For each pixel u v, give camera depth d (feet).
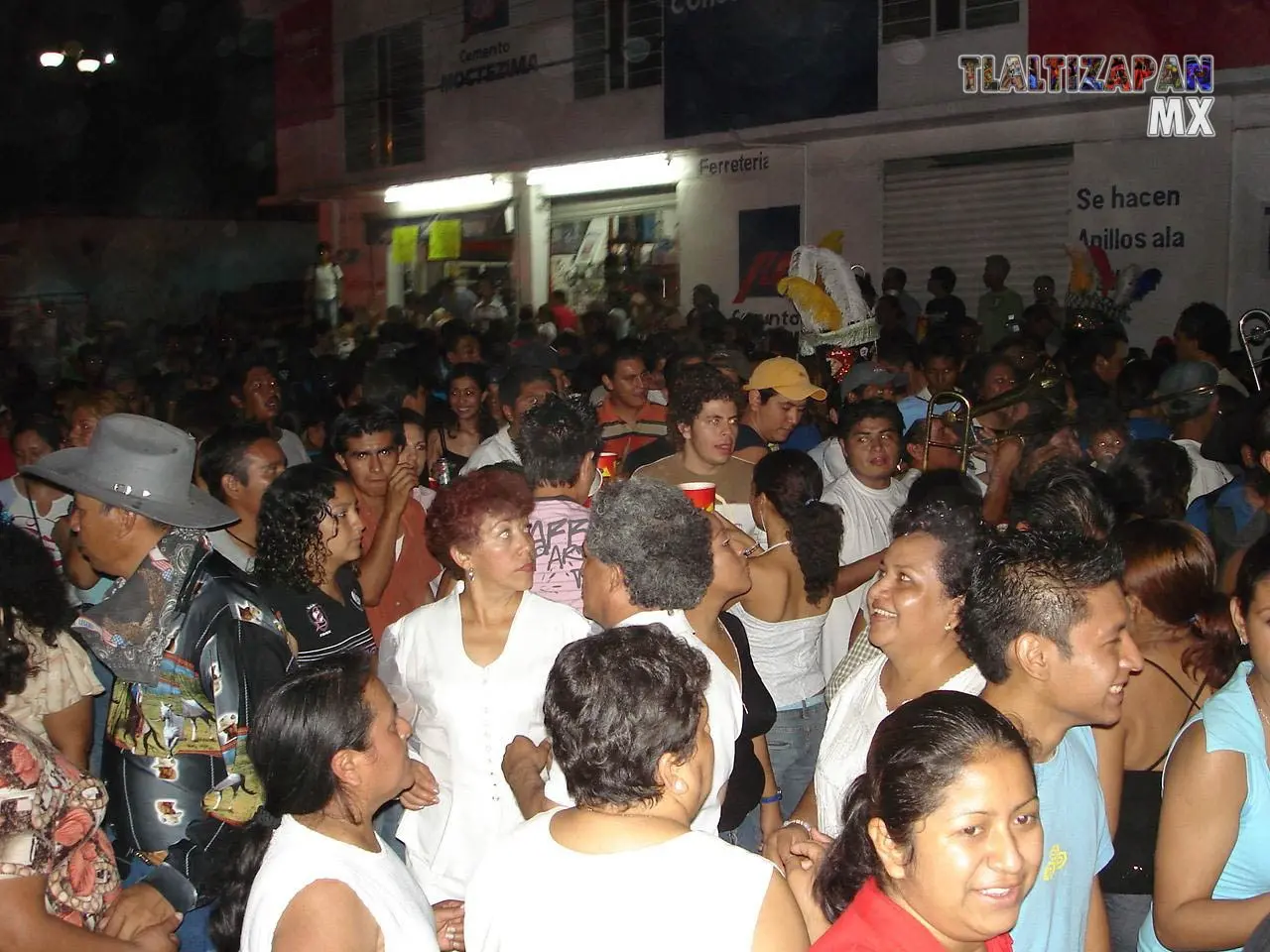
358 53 70.23
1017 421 17.97
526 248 62.54
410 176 68.08
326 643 11.18
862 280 41.50
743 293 52.11
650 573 8.93
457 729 10.23
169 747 9.53
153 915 8.29
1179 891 7.61
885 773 5.92
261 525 11.25
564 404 12.69
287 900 6.61
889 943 5.95
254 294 71.15
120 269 74.79
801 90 47.88
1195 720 7.71
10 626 8.97
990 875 5.72
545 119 59.62
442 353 36.58
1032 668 7.13
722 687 9.07
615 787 6.22
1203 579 8.98
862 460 16.28
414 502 15.05
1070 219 41.81
